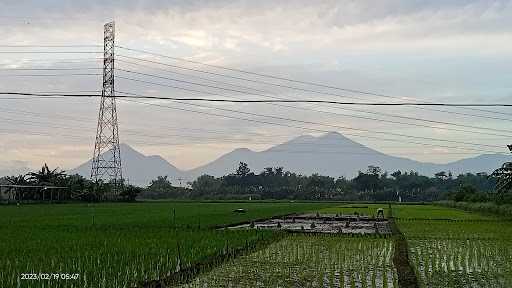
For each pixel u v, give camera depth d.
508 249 28.31
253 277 19.44
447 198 108.38
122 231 34.53
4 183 94.44
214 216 53.78
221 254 24.41
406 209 81.19
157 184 149.75
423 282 19.00
